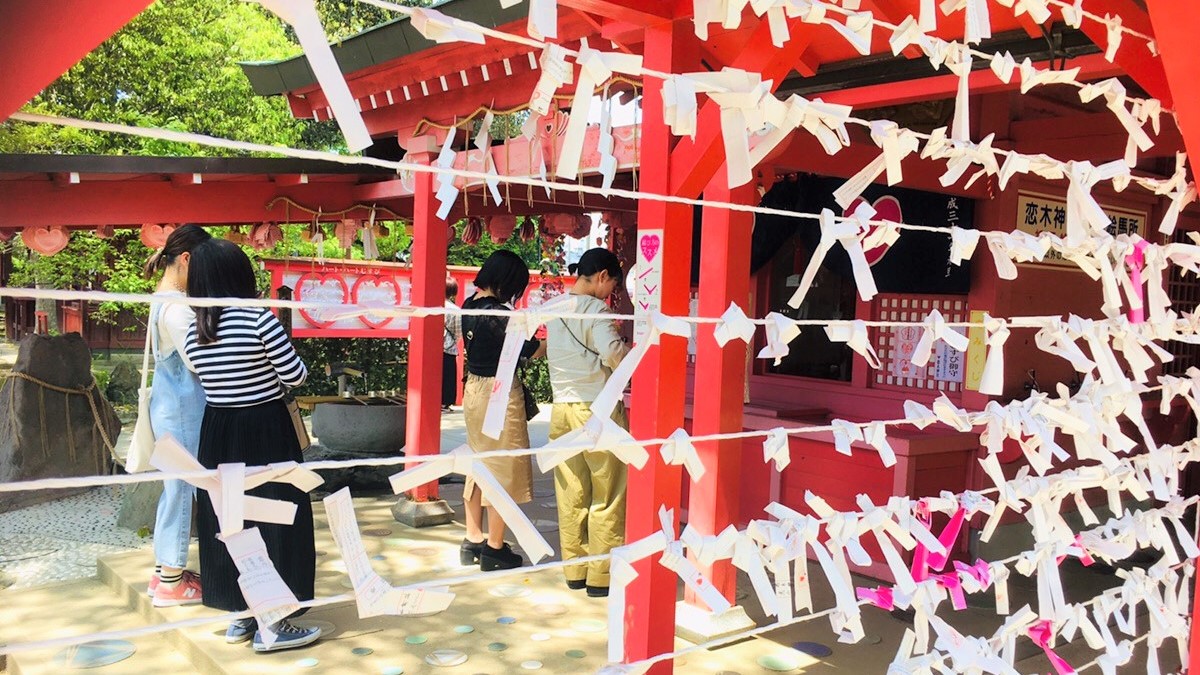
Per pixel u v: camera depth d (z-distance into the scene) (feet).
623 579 3.87
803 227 15.96
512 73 12.72
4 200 16.15
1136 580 6.42
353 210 20.68
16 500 19.42
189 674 10.11
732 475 10.92
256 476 2.94
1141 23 6.44
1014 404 5.35
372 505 17.61
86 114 36.50
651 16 7.97
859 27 4.14
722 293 10.69
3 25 2.34
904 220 14.84
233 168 17.17
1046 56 8.59
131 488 17.85
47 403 20.36
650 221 8.31
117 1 2.44
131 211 17.52
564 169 3.34
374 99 15.46
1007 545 14.26
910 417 4.96
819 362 17.01
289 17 2.67
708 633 10.71
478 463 3.33
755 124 3.76
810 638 11.18
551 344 12.61
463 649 10.43
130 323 42.29
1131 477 6.18
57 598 12.43
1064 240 5.38
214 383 9.91
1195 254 6.24
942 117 13.74
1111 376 5.58
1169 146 12.41
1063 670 5.73
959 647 5.11
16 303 63.26
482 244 49.32
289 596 2.91
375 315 3.05
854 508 14.26
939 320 4.81
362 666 9.87
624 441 3.76
